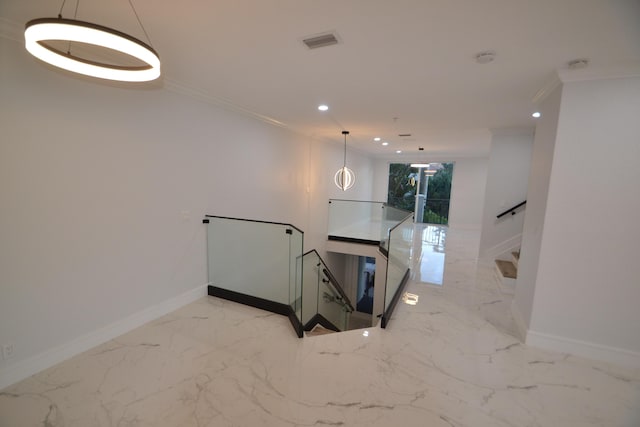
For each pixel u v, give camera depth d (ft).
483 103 11.66
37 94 7.02
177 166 10.69
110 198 8.71
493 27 6.04
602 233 8.29
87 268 8.30
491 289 14.15
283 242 11.16
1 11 6.04
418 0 5.19
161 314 10.59
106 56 8.17
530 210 10.41
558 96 8.57
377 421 6.28
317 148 21.16
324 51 7.41
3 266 6.72
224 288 12.26
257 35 6.70
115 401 6.64
